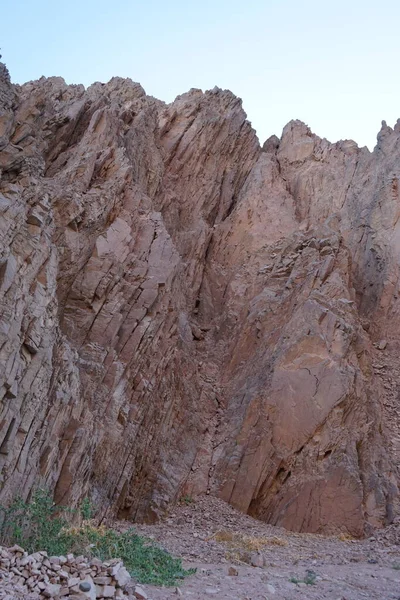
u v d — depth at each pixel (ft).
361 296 77.05
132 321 49.90
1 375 27.68
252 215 82.28
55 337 36.06
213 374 66.08
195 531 43.47
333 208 85.35
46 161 60.59
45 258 36.32
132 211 59.21
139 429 48.21
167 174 82.99
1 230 31.37
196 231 78.33
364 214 82.74
